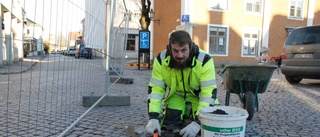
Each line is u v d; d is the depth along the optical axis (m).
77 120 3.72
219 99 6.24
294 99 6.46
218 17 21.53
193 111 3.18
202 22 21.08
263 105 5.62
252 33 22.97
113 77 8.73
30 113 4.23
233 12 22.02
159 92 3.03
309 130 3.91
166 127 3.17
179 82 3.06
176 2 22.11
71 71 4.25
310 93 7.48
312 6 24.91
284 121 4.36
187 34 2.72
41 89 5.64
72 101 5.20
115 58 8.35
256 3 23.06
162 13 23.83
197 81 3.01
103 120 4.07
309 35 8.77
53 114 4.21
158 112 2.92
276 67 4.10
